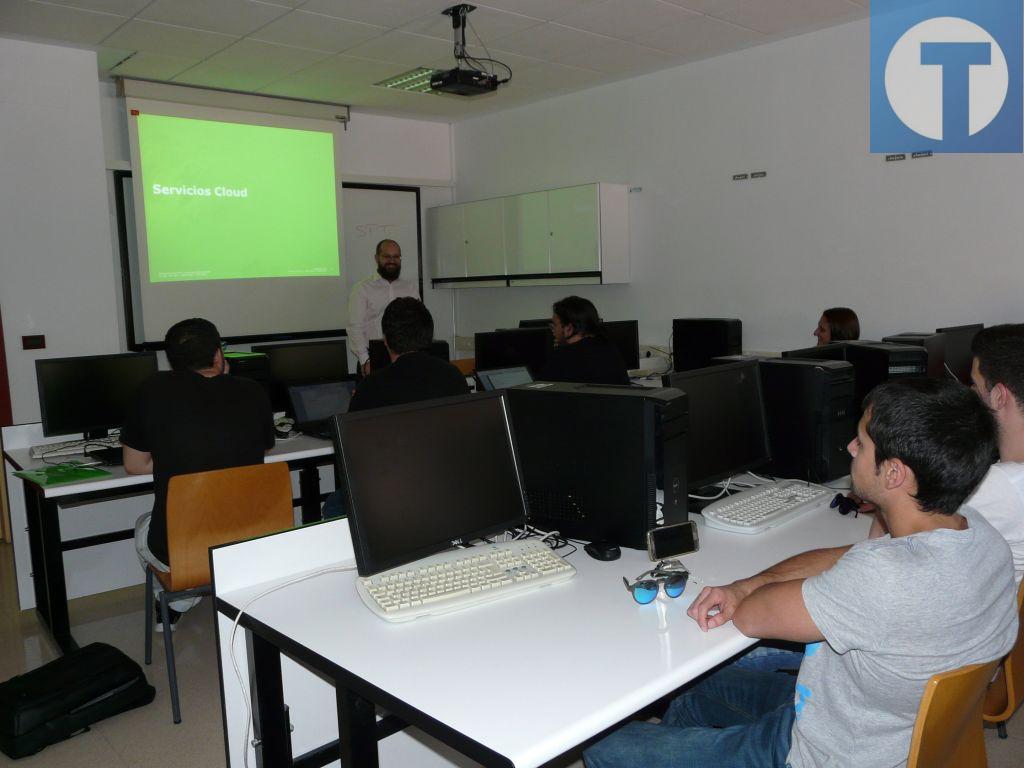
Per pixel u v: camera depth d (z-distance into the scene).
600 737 1.15
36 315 4.70
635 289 5.86
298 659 1.34
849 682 1.13
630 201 5.81
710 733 1.30
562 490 1.86
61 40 4.57
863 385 2.69
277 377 4.28
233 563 1.57
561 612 1.44
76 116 4.76
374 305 5.66
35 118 4.63
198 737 2.39
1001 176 4.02
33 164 4.64
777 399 2.41
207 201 5.79
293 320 6.31
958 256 4.20
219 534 2.47
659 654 1.27
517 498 1.75
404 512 1.53
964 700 1.05
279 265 6.20
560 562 1.62
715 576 1.62
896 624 1.05
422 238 7.20
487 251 6.57
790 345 4.98
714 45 4.91
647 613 1.43
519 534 1.90
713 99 5.21
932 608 1.04
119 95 5.43
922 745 1.02
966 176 4.14
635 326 5.36
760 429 2.31
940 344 3.02
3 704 2.35
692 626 1.37
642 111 5.64
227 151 5.86
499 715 1.09
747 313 5.18
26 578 3.36
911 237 4.38
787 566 1.52
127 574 3.57
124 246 5.55
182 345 2.59
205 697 2.63
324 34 4.54
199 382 2.59
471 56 5.03
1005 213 4.02
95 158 4.84
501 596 1.50
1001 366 1.63
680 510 1.86
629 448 1.74
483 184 7.01
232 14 4.18
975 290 4.16
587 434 1.80
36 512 3.17
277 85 5.71
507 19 4.35
